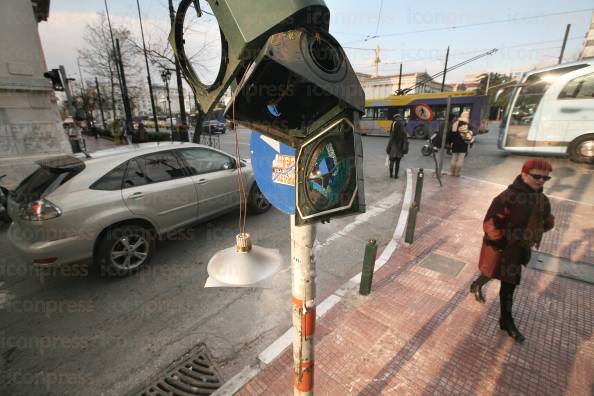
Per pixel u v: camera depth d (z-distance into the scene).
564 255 3.99
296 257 1.20
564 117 9.49
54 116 8.96
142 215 3.92
